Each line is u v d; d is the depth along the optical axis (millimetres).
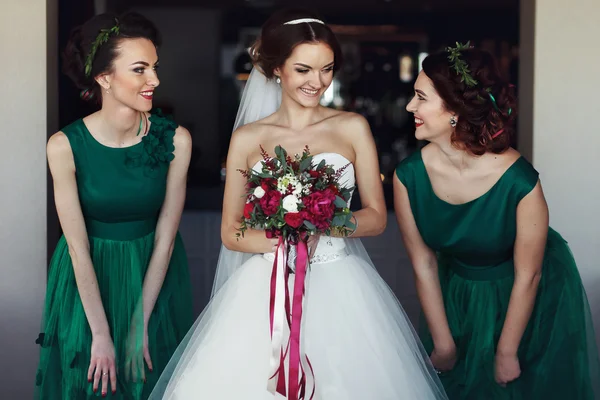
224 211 3127
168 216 3416
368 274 3117
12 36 4039
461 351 3383
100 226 3328
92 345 3244
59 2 4441
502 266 3309
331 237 2988
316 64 2898
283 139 3061
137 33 3152
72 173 3236
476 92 2988
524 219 3133
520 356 3352
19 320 4102
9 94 4059
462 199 3170
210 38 8383
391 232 5395
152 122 3301
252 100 3252
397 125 8602
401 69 8664
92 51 3137
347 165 3018
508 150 3156
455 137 3055
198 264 5535
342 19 8641
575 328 3283
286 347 2889
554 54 4148
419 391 2986
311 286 2943
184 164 3389
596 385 3312
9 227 4090
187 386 2936
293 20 2912
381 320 3002
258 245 2986
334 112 3127
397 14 8625
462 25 8617
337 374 2852
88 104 4641
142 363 3320
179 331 3541
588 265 4180
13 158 4070
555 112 4164
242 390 2877
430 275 3373
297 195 2713
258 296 2986
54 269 3385
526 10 4301
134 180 3248
